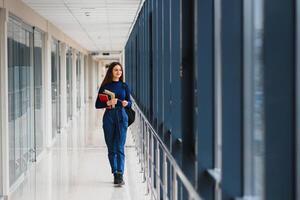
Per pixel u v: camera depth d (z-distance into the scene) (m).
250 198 2.56
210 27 3.27
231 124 2.59
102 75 39.28
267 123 1.91
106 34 14.45
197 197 2.60
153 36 6.82
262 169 1.96
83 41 17.62
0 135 6.48
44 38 10.50
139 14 9.69
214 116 3.29
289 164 1.91
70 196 6.43
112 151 7.01
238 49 2.56
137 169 8.34
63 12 9.24
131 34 14.03
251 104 2.52
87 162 8.97
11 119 7.11
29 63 8.74
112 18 10.36
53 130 12.05
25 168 8.16
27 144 8.46
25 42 8.33
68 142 11.69
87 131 13.88
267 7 1.90
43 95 10.42
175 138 4.62
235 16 2.56
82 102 22.03
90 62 27.02
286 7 1.86
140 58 10.01
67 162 9.01
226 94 2.60
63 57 14.02
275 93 1.89
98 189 6.83
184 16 4.02
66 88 14.87
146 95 8.43
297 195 1.90
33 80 9.16
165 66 5.40
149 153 6.62
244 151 2.57
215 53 3.28
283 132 1.90
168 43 5.42
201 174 3.27
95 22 11.09
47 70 10.50
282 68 1.88
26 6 8.16
